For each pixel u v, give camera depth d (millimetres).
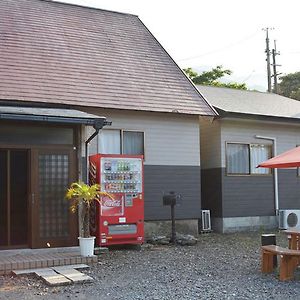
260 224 14859
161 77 13969
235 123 14703
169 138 13172
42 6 14492
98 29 14750
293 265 7582
